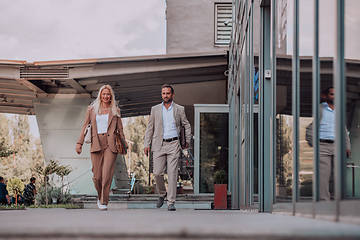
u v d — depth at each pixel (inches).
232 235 48.0
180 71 475.2
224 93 512.7
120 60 440.5
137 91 546.3
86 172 522.0
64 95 538.9
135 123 1815.9
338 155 67.2
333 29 72.3
